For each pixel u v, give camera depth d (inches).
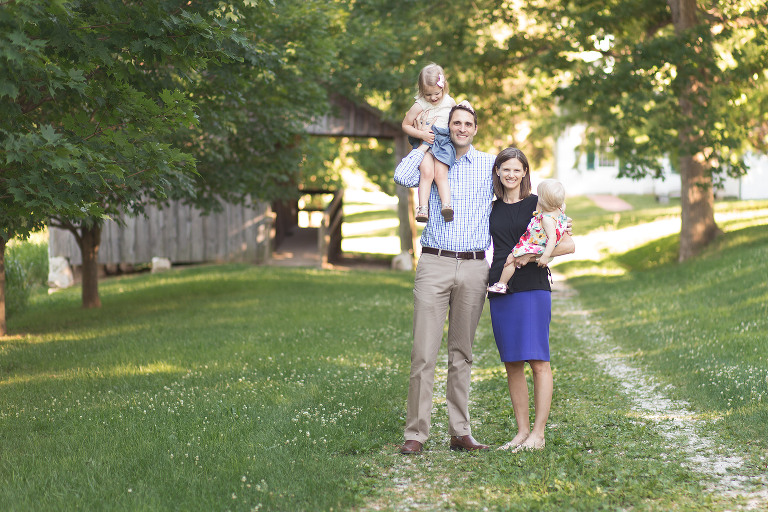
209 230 936.9
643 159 722.2
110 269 952.9
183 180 394.0
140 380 311.6
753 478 187.5
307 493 175.9
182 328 472.1
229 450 207.8
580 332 477.1
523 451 212.4
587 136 964.6
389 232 1288.1
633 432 233.6
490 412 268.4
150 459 200.4
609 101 697.6
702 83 697.0
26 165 205.6
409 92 832.9
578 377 331.6
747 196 1334.9
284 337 424.2
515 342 216.7
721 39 662.5
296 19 527.2
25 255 949.2
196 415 246.7
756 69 684.7
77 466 194.2
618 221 1193.4
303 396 276.5
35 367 357.7
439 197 218.7
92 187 221.1
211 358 360.8
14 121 212.8
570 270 877.2
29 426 237.6
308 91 599.5
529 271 216.4
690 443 221.6
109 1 218.2
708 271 609.6
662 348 381.1
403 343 413.7
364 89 837.8
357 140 1502.2
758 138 842.8
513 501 171.5
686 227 746.8
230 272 835.4
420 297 219.1
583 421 249.8
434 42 813.2
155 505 167.0
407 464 205.8
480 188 219.3
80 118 227.9
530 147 1561.3
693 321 436.1
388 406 268.8
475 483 186.5
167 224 927.7
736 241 698.8
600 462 201.5
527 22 813.2
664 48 648.4
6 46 171.6
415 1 762.8
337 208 1015.6
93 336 460.4
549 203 211.6
